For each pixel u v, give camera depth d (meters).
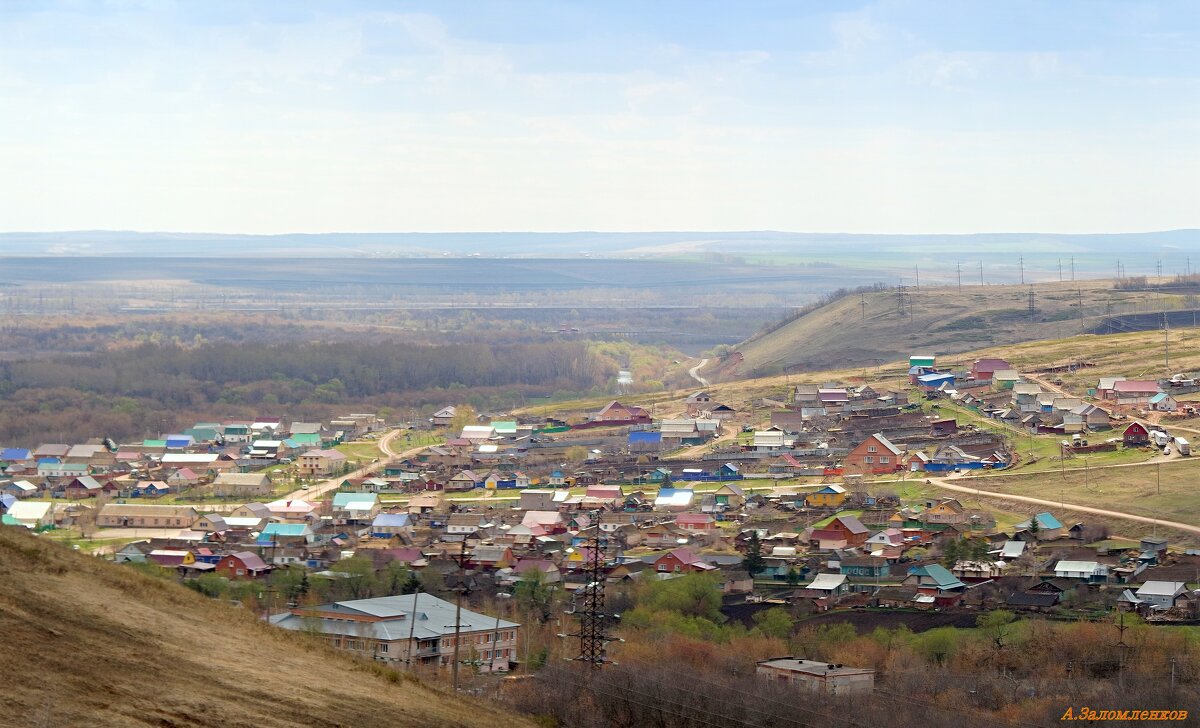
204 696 55.19
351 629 130.50
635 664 121.25
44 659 52.50
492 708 81.12
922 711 113.50
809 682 122.44
